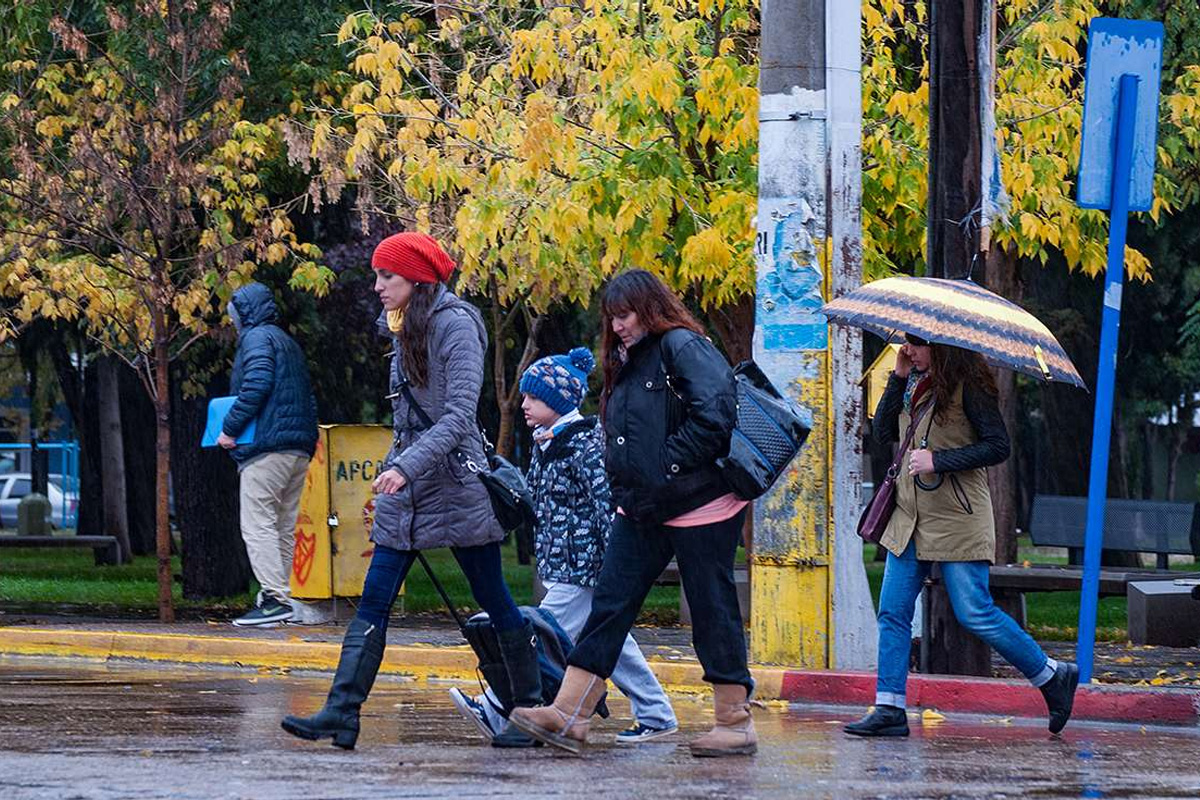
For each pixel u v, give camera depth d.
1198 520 48.12
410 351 21.97
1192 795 19.31
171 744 22.20
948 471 24.42
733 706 21.73
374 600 22.03
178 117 44.00
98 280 45.28
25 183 46.09
